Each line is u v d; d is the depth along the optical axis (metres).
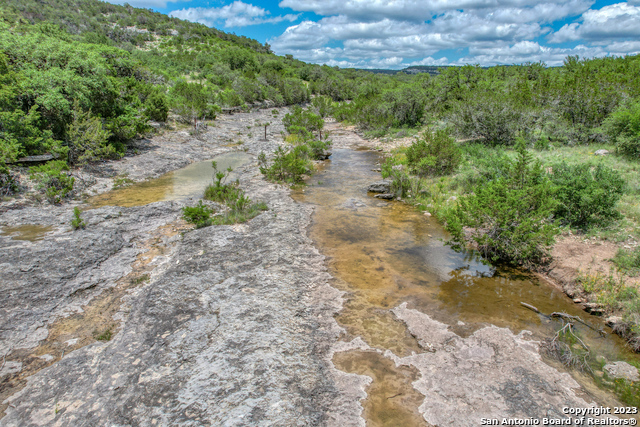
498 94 15.74
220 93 31.05
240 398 3.49
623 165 10.15
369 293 5.64
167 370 3.90
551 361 4.21
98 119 13.64
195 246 7.15
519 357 4.25
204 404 3.42
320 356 4.20
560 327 4.89
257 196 10.84
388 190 11.55
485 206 7.03
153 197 10.78
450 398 3.64
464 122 15.98
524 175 7.62
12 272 5.80
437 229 8.55
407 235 8.12
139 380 3.77
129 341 4.42
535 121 14.84
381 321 4.93
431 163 12.46
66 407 3.59
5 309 5.05
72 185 10.48
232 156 16.97
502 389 3.75
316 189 11.98
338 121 31.98
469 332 4.73
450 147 12.86
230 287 5.60
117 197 10.70
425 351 4.35
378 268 6.50
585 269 6.01
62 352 4.52
